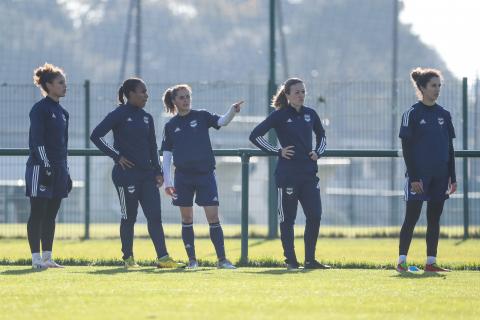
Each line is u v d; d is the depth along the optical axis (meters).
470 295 24.44
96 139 33.12
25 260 35.41
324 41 102.75
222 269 32.66
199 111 33.81
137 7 73.81
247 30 95.25
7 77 86.94
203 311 21.22
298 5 105.62
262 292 24.73
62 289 25.19
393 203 63.88
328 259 38.88
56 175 32.84
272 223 55.91
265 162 66.50
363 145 56.97
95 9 93.75
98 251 44.66
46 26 90.19
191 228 34.00
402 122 31.53
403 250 31.53
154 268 32.88
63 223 63.69
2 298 23.36
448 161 31.95
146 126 33.41
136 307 21.81
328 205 70.62
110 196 61.72
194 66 93.12
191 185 33.62
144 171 33.44
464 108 55.47
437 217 32.03
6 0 87.75
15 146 58.66
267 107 55.22
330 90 57.00
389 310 21.67
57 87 32.62
